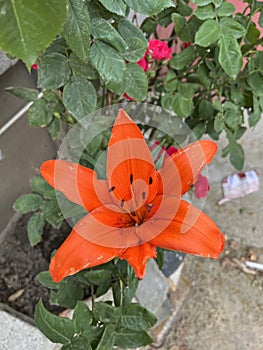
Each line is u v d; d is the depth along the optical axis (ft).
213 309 1.44
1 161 1.15
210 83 1.09
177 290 1.44
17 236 1.25
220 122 1.09
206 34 0.87
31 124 0.97
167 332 1.41
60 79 0.79
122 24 0.81
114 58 0.75
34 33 0.41
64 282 0.91
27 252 1.22
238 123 1.14
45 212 1.02
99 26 0.72
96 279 0.81
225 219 1.57
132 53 0.82
